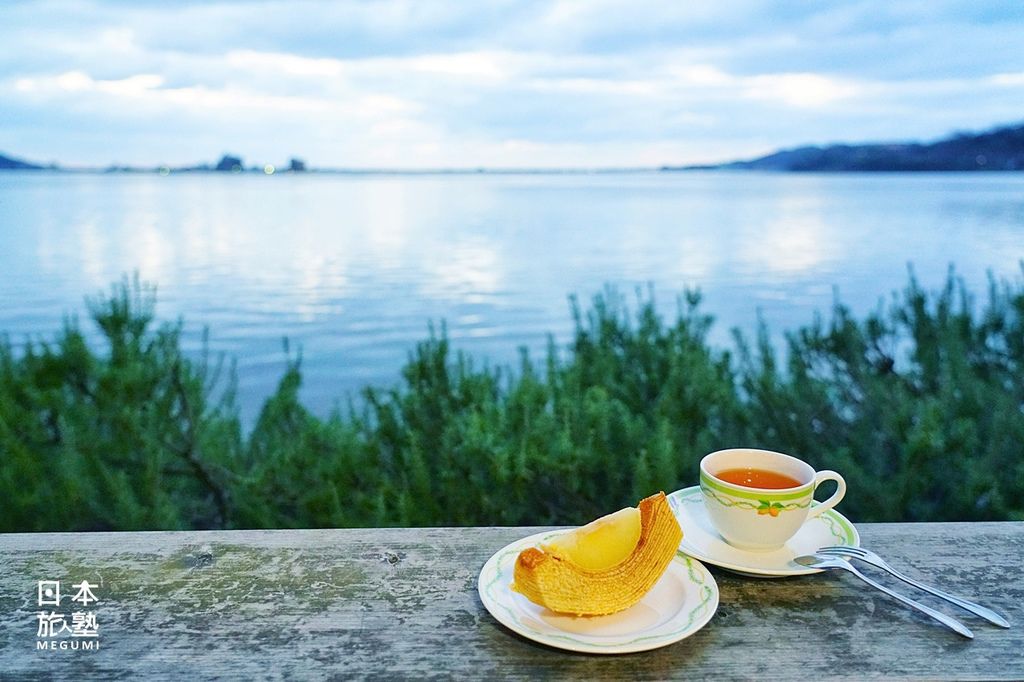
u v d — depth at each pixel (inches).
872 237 1142.3
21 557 51.3
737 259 899.4
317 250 1000.2
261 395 358.9
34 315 555.8
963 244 1026.7
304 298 640.4
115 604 45.8
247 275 765.9
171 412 133.3
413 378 133.8
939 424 111.8
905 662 40.9
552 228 1387.8
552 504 115.1
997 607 46.1
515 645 42.1
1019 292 141.6
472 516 111.4
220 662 40.4
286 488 125.9
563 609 41.1
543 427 115.0
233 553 52.0
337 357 443.2
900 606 46.3
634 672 39.9
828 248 1000.9
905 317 146.7
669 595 45.5
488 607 43.3
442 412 129.4
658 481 104.4
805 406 129.4
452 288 693.3
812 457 128.4
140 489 123.7
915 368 140.9
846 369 141.3
